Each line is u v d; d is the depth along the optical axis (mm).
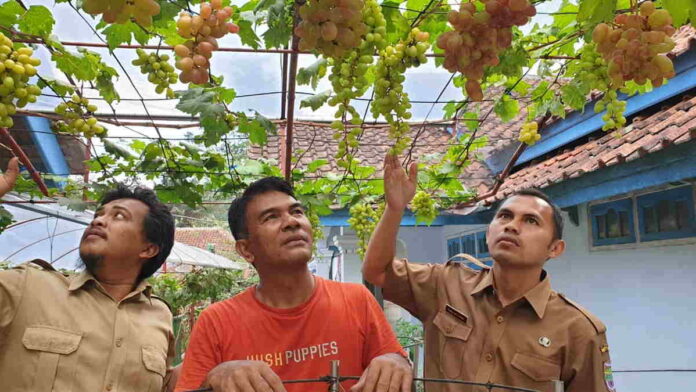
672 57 4379
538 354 2090
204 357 1846
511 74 3084
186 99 3205
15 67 2146
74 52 2986
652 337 4676
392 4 2398
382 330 2008
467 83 1271
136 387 2053
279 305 1952
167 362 2340
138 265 2303
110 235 2176
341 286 2092
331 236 9992
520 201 2273
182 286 10414
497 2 1161
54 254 8219
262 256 1932
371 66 2518
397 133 2303
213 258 11000
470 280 2387
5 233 7492
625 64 1283
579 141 6027
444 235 9453
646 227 4793
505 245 2170
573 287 5949
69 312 2039
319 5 1218
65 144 6770
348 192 5266
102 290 2158
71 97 3344
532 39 3266
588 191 4637
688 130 3410
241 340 1869
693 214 4238
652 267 4703
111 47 2734
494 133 7109
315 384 1841
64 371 1919
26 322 1962
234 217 2059
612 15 1360
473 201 5520
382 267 2416
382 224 2348
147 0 1051
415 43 2131
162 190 4570
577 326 2119
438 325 2320
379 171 6078
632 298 4953
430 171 5117
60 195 4918
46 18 2736
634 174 4066
